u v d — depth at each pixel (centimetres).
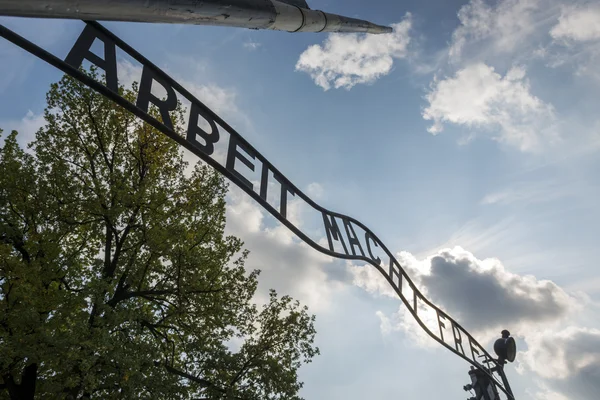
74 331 907
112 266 1187
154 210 1195
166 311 1284
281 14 213
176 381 1063
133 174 1313
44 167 1162
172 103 215
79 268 1162
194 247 1308
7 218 1093
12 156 1159
